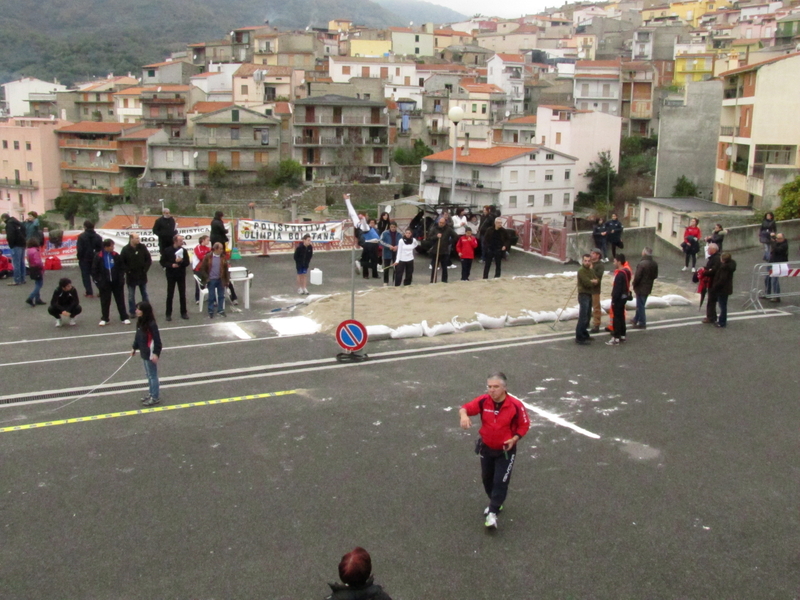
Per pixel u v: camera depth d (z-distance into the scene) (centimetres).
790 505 911
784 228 3028
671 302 1900
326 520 862
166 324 1694
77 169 9025
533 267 2494
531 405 1207
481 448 855
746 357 1474
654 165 8250
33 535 824
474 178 6969
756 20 11619
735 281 2266
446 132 9888
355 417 1151
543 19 17312
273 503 896
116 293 1706
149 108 9438
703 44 10719
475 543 821
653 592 743
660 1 16688
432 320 1627
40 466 980
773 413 1191
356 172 9112
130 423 1120
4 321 1723
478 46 13950
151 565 775
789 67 3856
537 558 796
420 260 2641
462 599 729
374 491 928
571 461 1015
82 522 851
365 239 2262
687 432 1116
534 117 9250
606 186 7950
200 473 967
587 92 9731
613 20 14988
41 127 8988
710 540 834
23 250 2091
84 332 1638
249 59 12194
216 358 1433
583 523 863
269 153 8781
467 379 1323
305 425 1120
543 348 1522
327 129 9025
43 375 1335
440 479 962
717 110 5769
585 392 1270
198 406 1188
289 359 1428
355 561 598
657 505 905
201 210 8356
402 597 729
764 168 3806
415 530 845
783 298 2008
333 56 10881
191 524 850
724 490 945
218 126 8644
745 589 748
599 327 1661
